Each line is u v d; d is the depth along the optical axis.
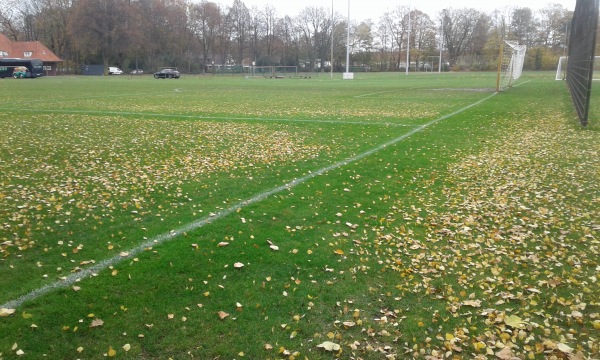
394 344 3.54
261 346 3.47
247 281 4.42
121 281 4.38
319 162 9.48
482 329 3.75
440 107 20.78
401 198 7.12
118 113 18.61
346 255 5.04
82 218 6.07
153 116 17.56
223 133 13.27
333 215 6.30
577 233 5.68
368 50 102.19
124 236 5.47
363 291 4.29
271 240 5.38
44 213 6.25
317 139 12.27
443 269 4.73
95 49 78.56
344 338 3.59
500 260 4.94
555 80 45.19
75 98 26.58
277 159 9.73
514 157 9.99
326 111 19.34
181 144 11.43
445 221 6.10
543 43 97.44
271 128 14.31
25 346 3.42
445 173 8.67
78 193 7.18
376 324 3.77
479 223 6.05
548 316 3.90
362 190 7.52
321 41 99.00
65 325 3.67
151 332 3.60
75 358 3.30
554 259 4.95
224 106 21.88
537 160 9.67
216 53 98.06
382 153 10.44
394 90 34.12
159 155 10.10
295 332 3.61
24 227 5.72
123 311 3.88
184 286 4.30
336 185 7.79
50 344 3.44
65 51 86.19
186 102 24.28
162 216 6.18
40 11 85.38
